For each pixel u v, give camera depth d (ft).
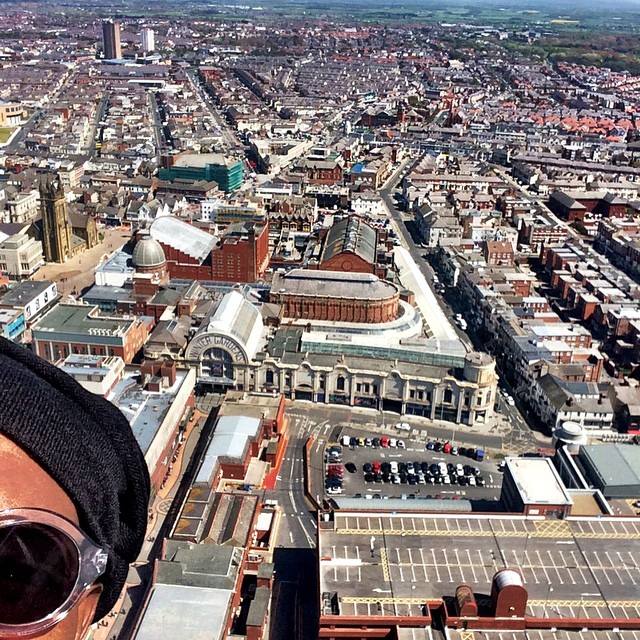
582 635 419.33
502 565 469.16
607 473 597.52
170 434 646.33
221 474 618.44
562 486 548.31
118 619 476.95
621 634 420.77
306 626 483.51
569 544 491.72
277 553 552.82
